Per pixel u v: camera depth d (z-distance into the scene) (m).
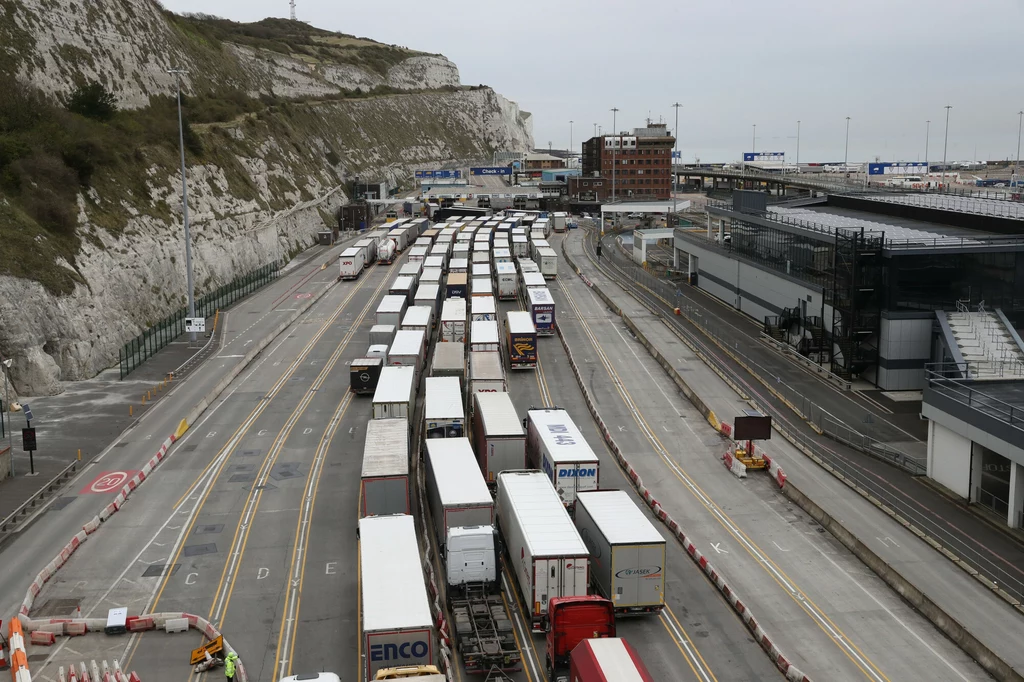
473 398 59.00
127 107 137.25
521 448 48.62
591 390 73.69
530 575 35.34
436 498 42.97
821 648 35.22
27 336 72.44
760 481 54.44
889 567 41.16
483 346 71.81
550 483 42.75
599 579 37.81
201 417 66.69
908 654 34.88
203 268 111.62
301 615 38.19
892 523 48.16
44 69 119.88
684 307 109.75
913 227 88.12
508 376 77.75
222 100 172.38
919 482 54.88
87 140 103.12
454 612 35.25
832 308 80.12
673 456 58.72
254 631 36.91
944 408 53.62
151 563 43.25
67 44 128.12
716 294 117.38
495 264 118.94
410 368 65.19
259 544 45.34
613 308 106.94
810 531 47.06
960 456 52.56
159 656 35.22
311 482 53.78
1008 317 73.19
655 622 37.38
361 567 34.62
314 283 123.88
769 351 87.12
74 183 93.25
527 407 68.88
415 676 27.95
